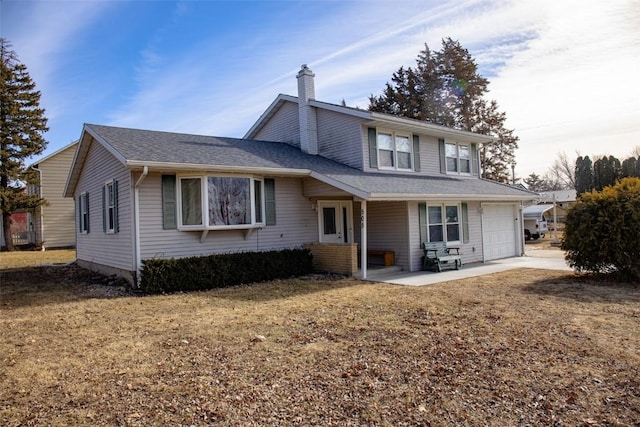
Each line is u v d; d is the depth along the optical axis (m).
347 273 11.82
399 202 13.12
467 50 32.16
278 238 12.50
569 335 5.52
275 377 4.33
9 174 24.00
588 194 10.61
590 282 9.79
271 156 12.98
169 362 4.88
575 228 10.46
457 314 6.87
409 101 32.53
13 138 24.55
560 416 3.38
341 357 4.90
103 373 4.58
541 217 28.28
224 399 3.81
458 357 4.79
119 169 11.02
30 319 7.38
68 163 25.83
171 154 10.52
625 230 9.53
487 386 3.99
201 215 10.74
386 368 4.51
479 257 15.24
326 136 15.03
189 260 10.06
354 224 14.51
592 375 4.19
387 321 6.56
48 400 3.91
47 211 25.11
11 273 14.19
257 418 3.45
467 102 31.92
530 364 4.52
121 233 10.96
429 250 12.91
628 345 5.07
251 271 11.02
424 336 5.66
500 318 6.51
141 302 8.61
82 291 10.29
